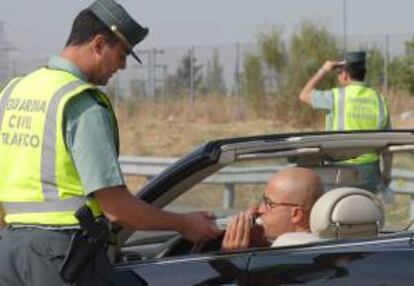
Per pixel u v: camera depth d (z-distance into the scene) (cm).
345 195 556
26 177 535
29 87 545
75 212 528
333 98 1275
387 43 3888
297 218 600
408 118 3616
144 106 4150
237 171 1393
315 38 3900
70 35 548
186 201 904
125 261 605
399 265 491
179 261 568
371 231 557
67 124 523
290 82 3847
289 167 648
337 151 630
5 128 549
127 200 528
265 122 3881
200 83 4216
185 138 3516
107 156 522
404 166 1182
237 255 550
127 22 538
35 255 528
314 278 512
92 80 546
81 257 523
